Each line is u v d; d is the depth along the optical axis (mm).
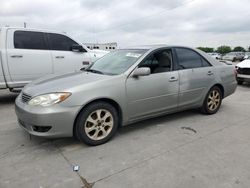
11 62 5926
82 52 7137
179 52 4496
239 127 4309
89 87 3387
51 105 3176
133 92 3758
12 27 6055
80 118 3348
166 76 4129
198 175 2748
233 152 3311
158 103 4102
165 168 2900
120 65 4035
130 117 3840
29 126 3348
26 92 3562
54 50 6609
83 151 3371
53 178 2721
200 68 4688
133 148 3451
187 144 3580
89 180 2680
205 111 4961
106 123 3604
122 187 2547
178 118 4793
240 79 9445
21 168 2936
